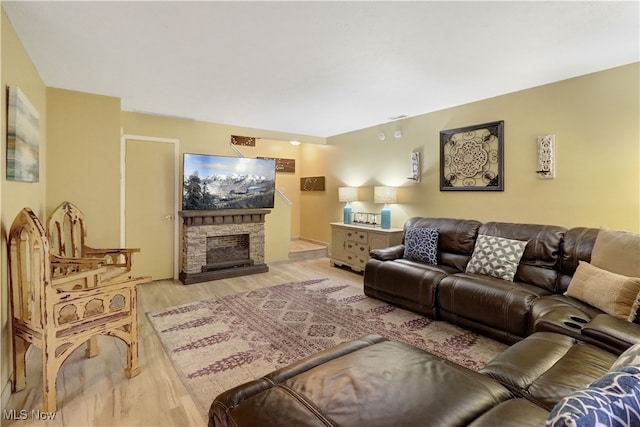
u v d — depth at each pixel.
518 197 3.60
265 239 5.61
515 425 1.05
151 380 2.17
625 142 2.88
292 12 2.00
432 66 2.88
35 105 2.79
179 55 2.61
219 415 1.25
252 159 5.11
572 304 2.31
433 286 3.13
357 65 2.84
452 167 4.23
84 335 1.97
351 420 1.09
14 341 1.99
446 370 1.41
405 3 1.91
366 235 4.90
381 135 5.18
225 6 1.93
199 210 4.66
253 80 3.20
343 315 3.30
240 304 3.64
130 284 2.20
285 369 1.51
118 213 3.66
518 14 2.03
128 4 1.90
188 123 4.84
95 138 3.54
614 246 2.40
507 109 3.66
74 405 1.90
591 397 0.67
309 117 4.76
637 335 1.66
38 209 2.88
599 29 2.23
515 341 2.54
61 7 1.92
